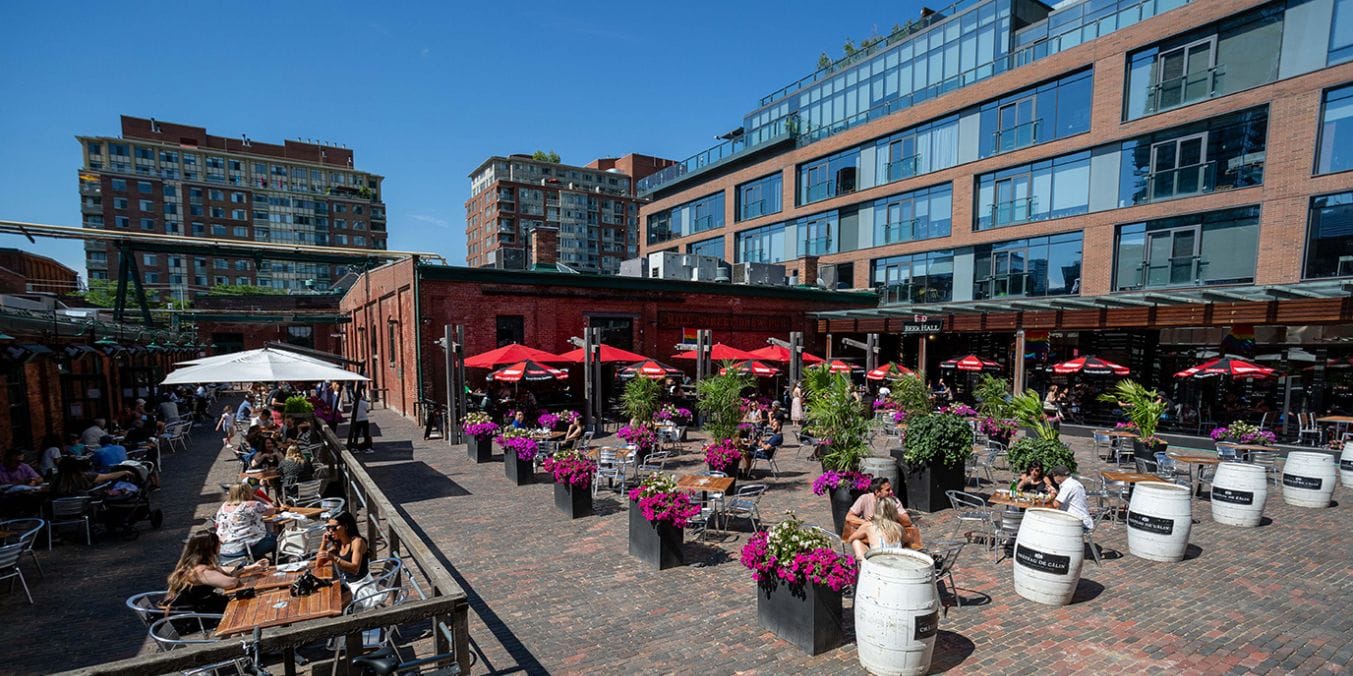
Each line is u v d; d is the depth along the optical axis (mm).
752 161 40156
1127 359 23172
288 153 121750
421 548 5613
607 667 5555
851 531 7520
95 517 9023
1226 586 7320
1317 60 17875
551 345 22766
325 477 10875
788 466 14602
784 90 39188
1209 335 20688
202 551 5660
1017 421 15672
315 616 4887
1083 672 5418
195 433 20156
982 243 27156
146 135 110688
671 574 7805
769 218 38562
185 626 5547
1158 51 21531
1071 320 19750
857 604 5527
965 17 28891
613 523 9961
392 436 18906
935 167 29297
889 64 32469
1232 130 19797
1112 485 11219
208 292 88250
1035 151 25094
